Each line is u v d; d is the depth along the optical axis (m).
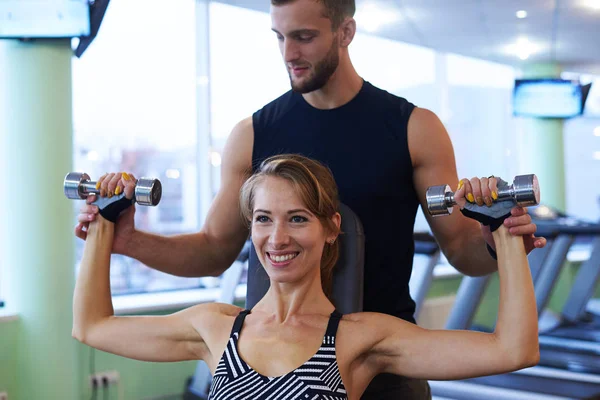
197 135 4.72
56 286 3.49
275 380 1.36
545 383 3.83
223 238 1.90
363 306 1.73
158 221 4.55
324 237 1.51
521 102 6.44
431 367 1.40
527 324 1.33
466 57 6.39
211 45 4.73
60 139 3.48
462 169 6.45
